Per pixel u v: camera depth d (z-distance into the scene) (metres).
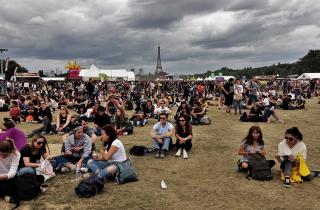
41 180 8.13
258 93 28.23
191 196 7.49
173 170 9.55
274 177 8.80
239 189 7.91
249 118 19.33
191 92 41.16
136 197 7.44
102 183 7.72
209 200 7.24
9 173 7.40
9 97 28.11
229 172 9.32
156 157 11.04
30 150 8.34
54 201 7.25
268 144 13.08
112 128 8.86
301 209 6.74
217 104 30.73
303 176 8.38
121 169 8.36
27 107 21.09
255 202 7.10
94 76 73.56
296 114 23.28
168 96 29.86
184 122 11.47
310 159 10.70
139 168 9.77
